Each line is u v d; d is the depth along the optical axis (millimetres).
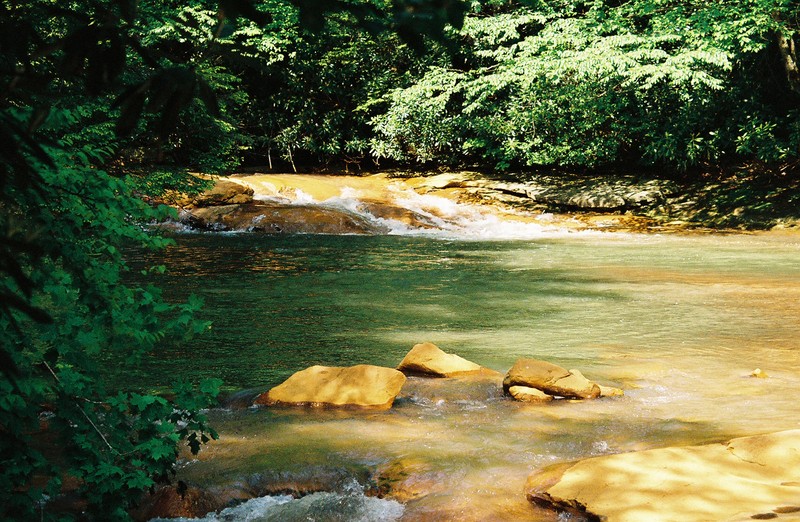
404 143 29281
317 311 10430
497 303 11094
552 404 6258
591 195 24109
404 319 9938
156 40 14289
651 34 25297
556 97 25797
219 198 21984
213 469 4840
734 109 24906
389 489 4633
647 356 7891
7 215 1422
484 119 27031
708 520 3807
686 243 18781
